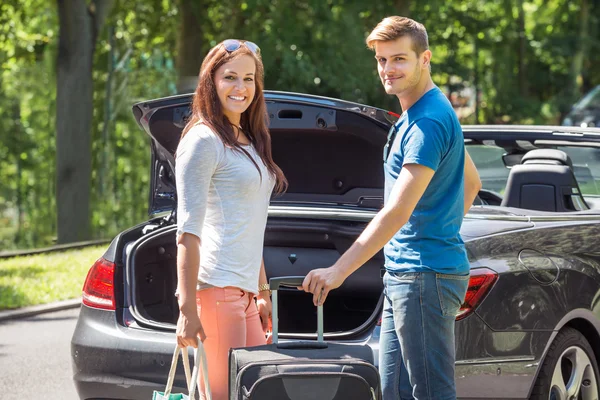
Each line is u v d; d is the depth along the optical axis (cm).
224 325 439
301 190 640
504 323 511
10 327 1029
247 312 457
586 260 564
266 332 484
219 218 438
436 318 428
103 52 3106
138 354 517
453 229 432
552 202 612
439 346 431
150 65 3189
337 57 2559
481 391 507
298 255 628
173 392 505
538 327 525
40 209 4728
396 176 429
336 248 625
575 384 559
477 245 515
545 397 534
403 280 430
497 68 3856
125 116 3381
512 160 719
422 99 431
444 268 426
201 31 2569
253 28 2578
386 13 2703
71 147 2262
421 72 432
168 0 2922
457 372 495
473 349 500
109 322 538
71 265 1417
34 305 1130
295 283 443
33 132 4594
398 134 430
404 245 432
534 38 4062
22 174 4738
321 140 602
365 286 640
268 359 409
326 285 416
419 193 415
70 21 2242
